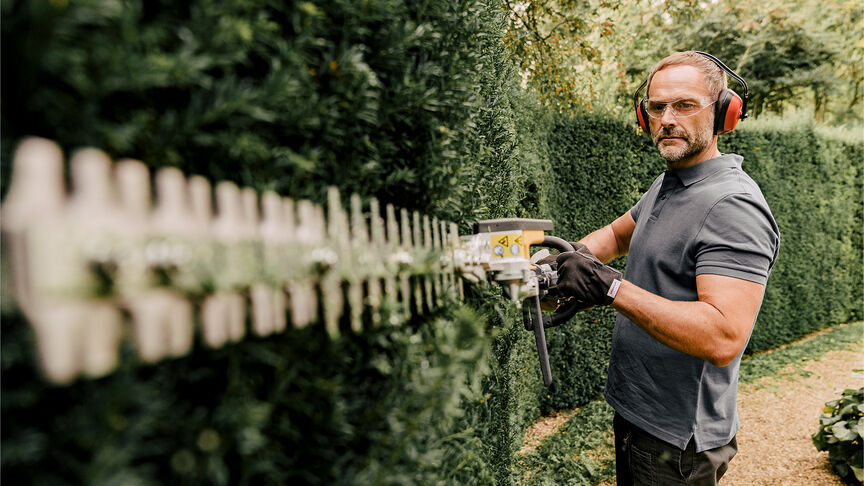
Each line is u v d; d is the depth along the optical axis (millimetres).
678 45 10891
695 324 1471
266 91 678
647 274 1802
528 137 3939
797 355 6484
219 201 596
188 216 558
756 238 1521
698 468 1697
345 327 886
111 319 474
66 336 432
